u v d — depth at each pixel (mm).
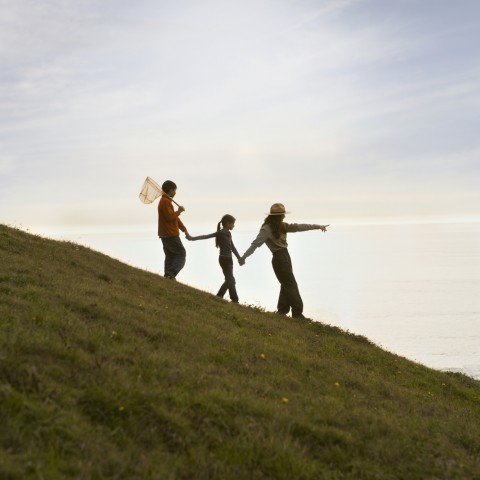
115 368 7812
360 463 7004
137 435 6547
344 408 8828
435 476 7223
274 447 6859
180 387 7906
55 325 9055
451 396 13844
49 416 6227
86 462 5730
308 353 13000
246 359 10438
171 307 14062
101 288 13242
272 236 17453
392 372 14414
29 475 5258
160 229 18297
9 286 10914
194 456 6383
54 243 18531
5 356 7102
